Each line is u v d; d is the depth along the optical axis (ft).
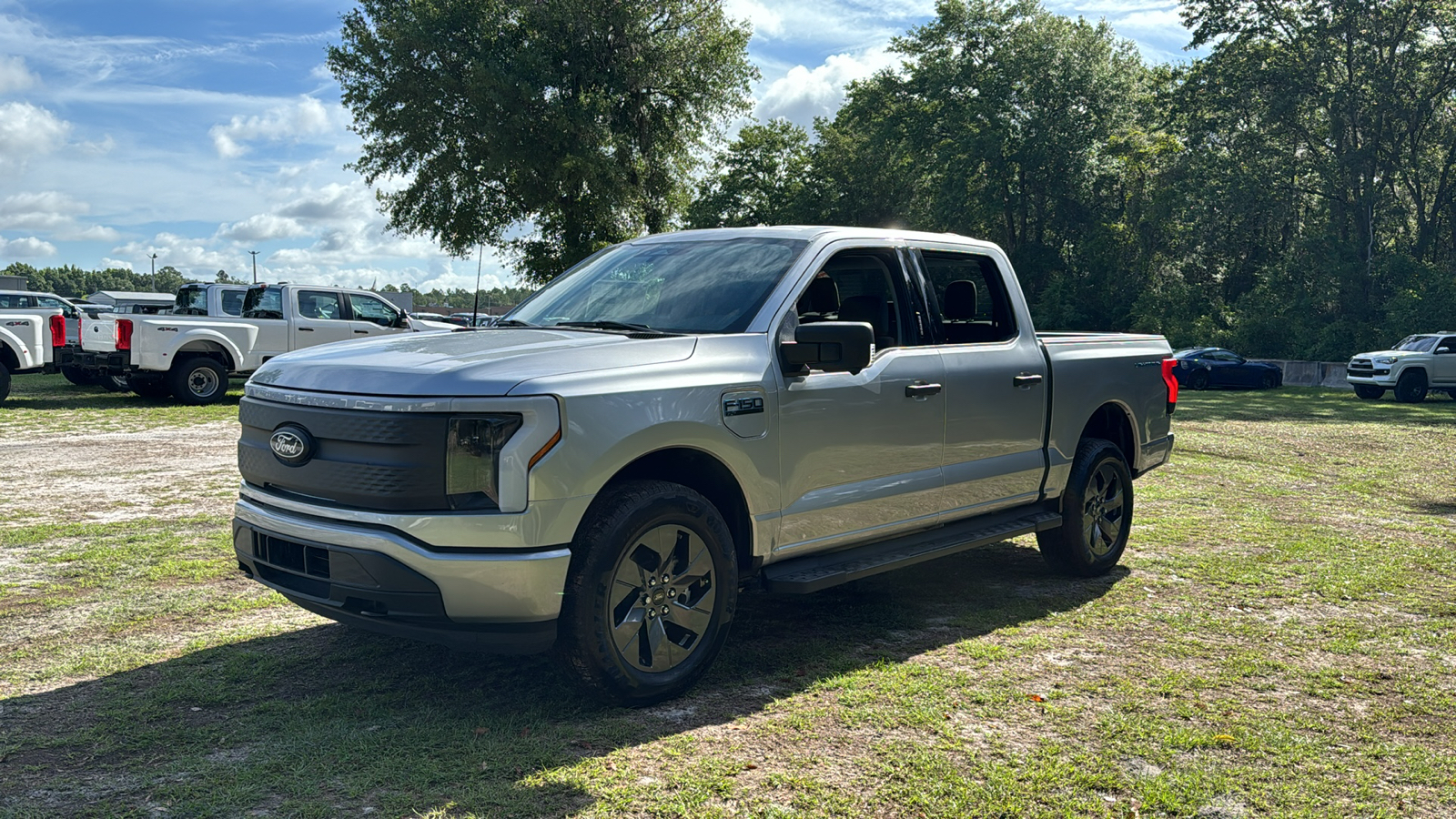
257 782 10.21
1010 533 17.44
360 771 10.50
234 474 31.22
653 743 11.32
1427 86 132.26
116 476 30.76
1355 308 134.41
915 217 197.57
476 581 11.03
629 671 12.09
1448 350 85.56
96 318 55.36
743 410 13.02
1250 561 21.38
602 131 112.98
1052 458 18.48
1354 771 11.00
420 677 13.41
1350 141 139.13
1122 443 21.16
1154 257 171.94
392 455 11.28
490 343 12.92
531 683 13.20
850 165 197.88
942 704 12.71
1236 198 142.82
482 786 10.14
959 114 168.76
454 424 11.12
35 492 27.81
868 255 15.90
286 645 14.74
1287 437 50.44
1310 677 14.03
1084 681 13.73
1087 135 163.22
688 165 126.31
